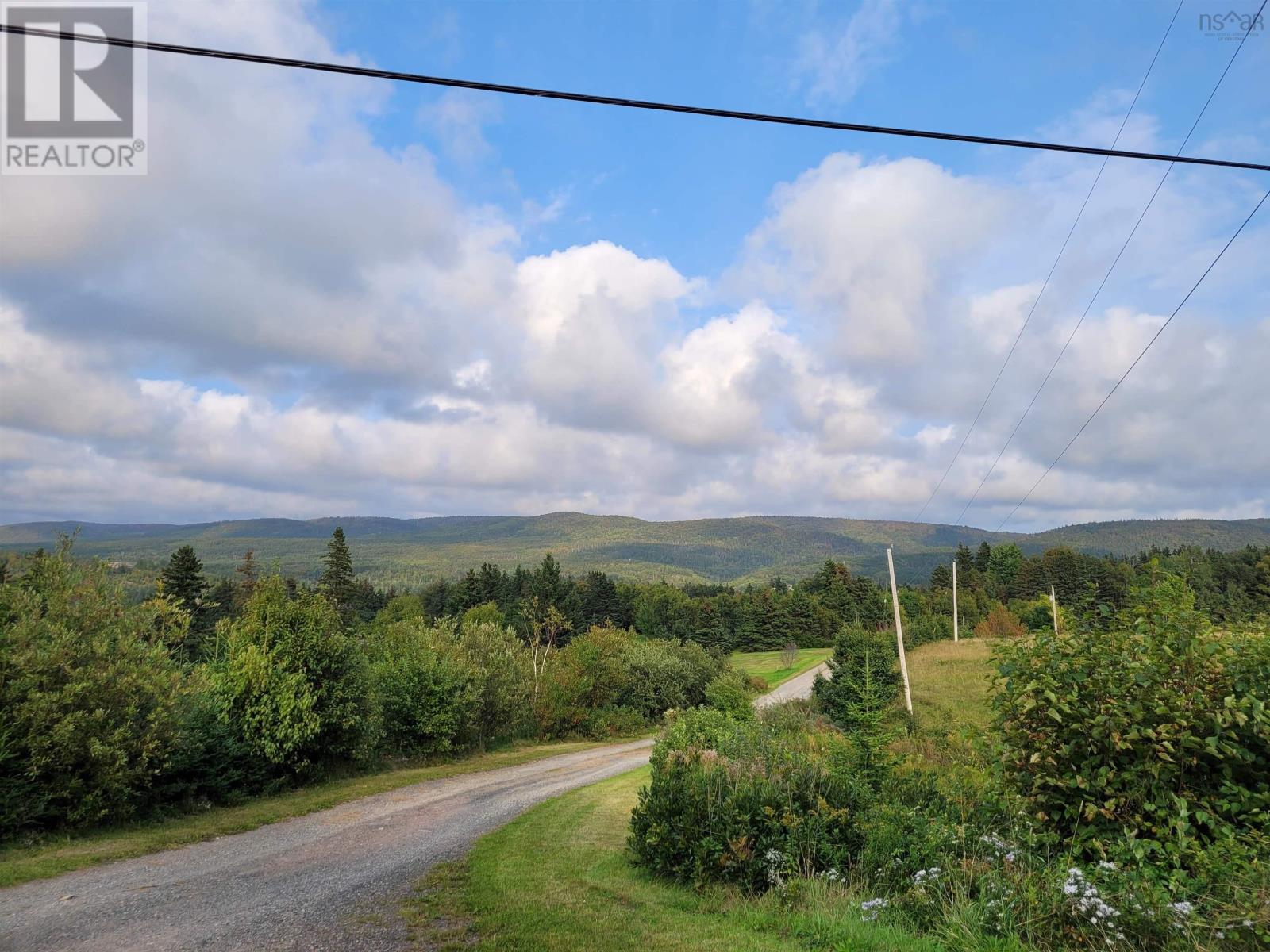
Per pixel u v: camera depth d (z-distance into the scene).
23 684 11.52
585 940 6.27
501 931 6.58
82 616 12.88
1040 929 5.29
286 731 16.80
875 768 8.77
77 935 6.69
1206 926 4.61
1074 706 6.32
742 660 93.50
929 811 7.62
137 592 14.95
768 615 102.19
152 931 6.80
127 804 12.63
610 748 33.41
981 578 103.31
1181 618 6.25
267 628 17.84
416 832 12.77
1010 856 6.12
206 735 14.99
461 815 14.78
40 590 13.14
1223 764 5.71
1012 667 6.81
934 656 50.53
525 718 34.09
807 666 80.00
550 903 7.67
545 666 38.94
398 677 24.89
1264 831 5.39
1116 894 5.15
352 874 9.34
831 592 104.81
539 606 70.62
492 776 22.02
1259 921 4.44
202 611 42.28
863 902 6.60
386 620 76.00
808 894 7.17
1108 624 6.86
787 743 10.35
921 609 92.19
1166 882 5.20
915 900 6.28
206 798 14.75
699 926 6.77
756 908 7.38
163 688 13.33
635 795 17.66
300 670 17.86
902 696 33.69
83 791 11.89
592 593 95.25
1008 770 6.82
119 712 12.59
